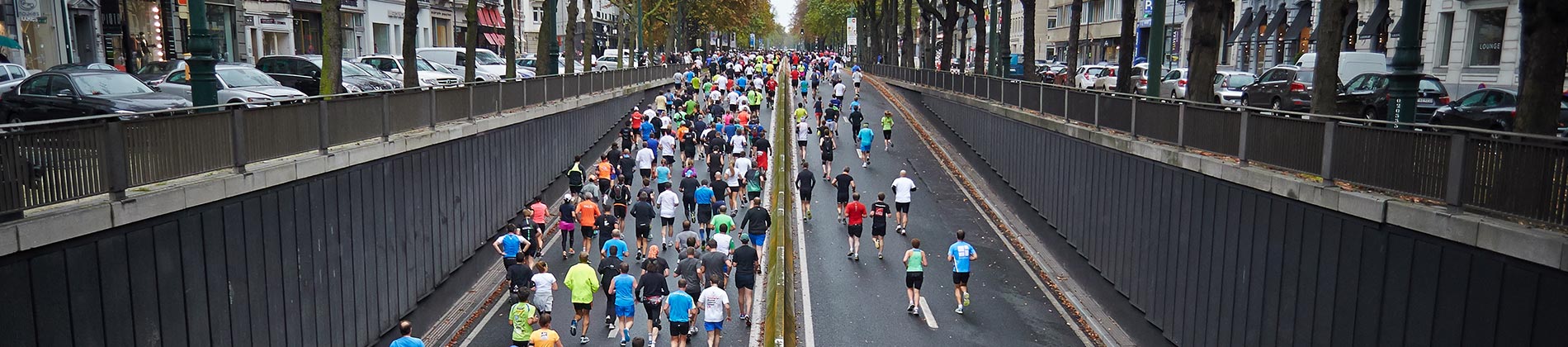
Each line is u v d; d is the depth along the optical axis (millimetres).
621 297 16531
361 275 15664
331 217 14547
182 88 21719
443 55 42906
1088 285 20422
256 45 52531
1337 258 10992
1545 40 11781
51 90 18250
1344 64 30156
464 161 20875
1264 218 12664
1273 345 12453
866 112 48188
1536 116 11922
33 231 8641
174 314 10797
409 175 17656
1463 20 35094
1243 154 13547
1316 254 11414
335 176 14633
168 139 10766
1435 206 9625
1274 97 30094
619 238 18344
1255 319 12922
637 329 17938
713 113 40219
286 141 13391
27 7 34094
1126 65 28844
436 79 35781
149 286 10359
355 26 61250
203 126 11445
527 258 20156
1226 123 14125
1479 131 8977
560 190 30609
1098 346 17328
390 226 16781
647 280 16266
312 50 58688
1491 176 8984
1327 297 11203
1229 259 13711
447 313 19672
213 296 11531
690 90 47531
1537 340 8219
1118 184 18484
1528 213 8547
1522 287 8391
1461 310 9125
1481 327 8875
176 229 10805
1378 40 40094
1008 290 20344
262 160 12695
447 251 19922
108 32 39219
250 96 21047
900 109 50219
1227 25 56562
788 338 14609
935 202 28344
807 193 25844
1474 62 35000
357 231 15461
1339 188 11039
